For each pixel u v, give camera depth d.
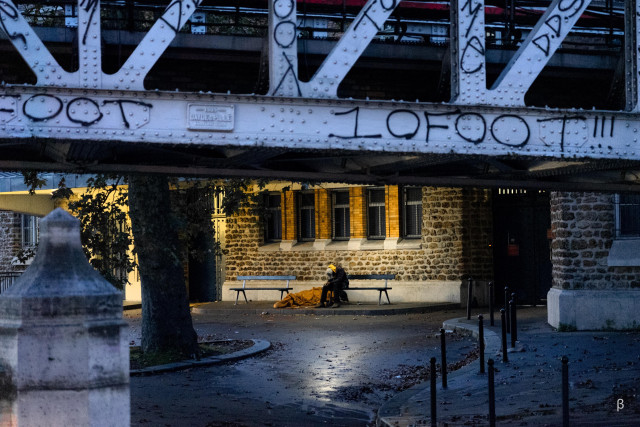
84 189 27.34
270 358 16.16
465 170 10.29
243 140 7.48
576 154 8.23
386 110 7.81
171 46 8.65
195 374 14.53
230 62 9.18
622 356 13.11
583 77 9.76
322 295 24.58
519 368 12.62
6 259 33.19
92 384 4.88
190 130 7.37
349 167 9.95
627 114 8.36
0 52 8.52
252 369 14.95
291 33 7.72
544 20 8.16
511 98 8.09
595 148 8.28
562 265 16.98
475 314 21.66
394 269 25.72
